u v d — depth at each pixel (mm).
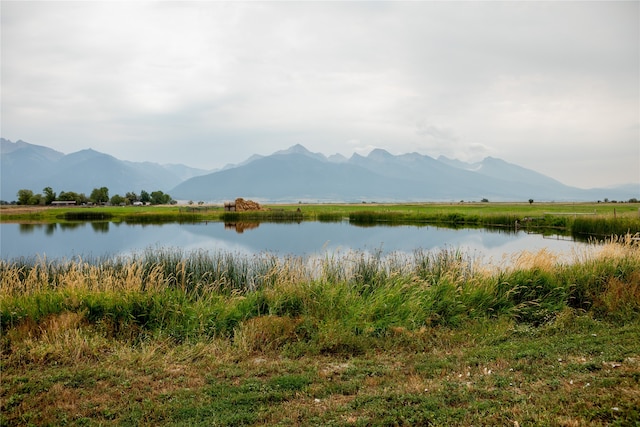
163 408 5453
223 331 8742
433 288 10375
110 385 6242
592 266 11891
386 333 8500
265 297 9914
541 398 5199
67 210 92375
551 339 7910
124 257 18594
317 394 5836
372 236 38812
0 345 7504
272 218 68000
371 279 11367
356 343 7871
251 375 6605
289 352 7609
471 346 7852
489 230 44062
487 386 5742
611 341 7438
